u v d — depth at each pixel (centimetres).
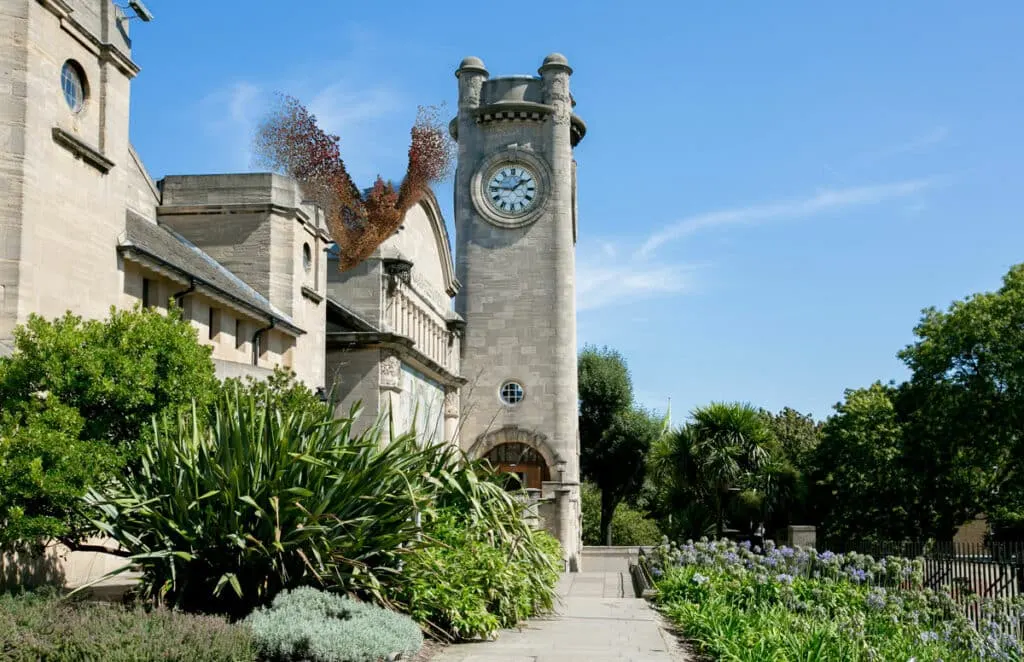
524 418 4772
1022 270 3959
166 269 2102
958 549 2406
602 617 1756
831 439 4669
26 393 1340
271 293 2805
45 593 1218
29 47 1666
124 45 1973
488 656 1327
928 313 4178
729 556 2016
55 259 1727
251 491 1294
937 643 1399
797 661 1275
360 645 1132
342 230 1925
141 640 952
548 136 4969
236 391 1495
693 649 1429
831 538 4319
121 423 1418
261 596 1309
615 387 6988
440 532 1576
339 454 1371
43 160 1698
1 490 1196
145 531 1325
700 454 4325
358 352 3206
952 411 3884
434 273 4341
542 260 4894
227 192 2844
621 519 7100
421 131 1930
